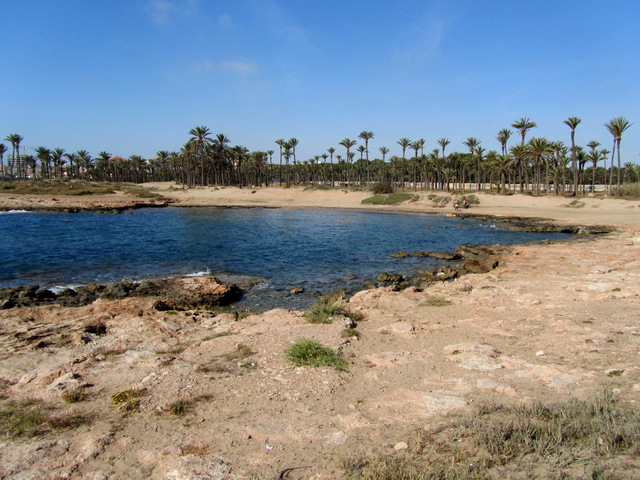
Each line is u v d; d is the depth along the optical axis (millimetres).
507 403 5469
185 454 4551
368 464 4184
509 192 73188
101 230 36188
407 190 88688
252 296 15938
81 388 6473
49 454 4656
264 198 81750
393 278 18703
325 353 7668
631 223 41000
